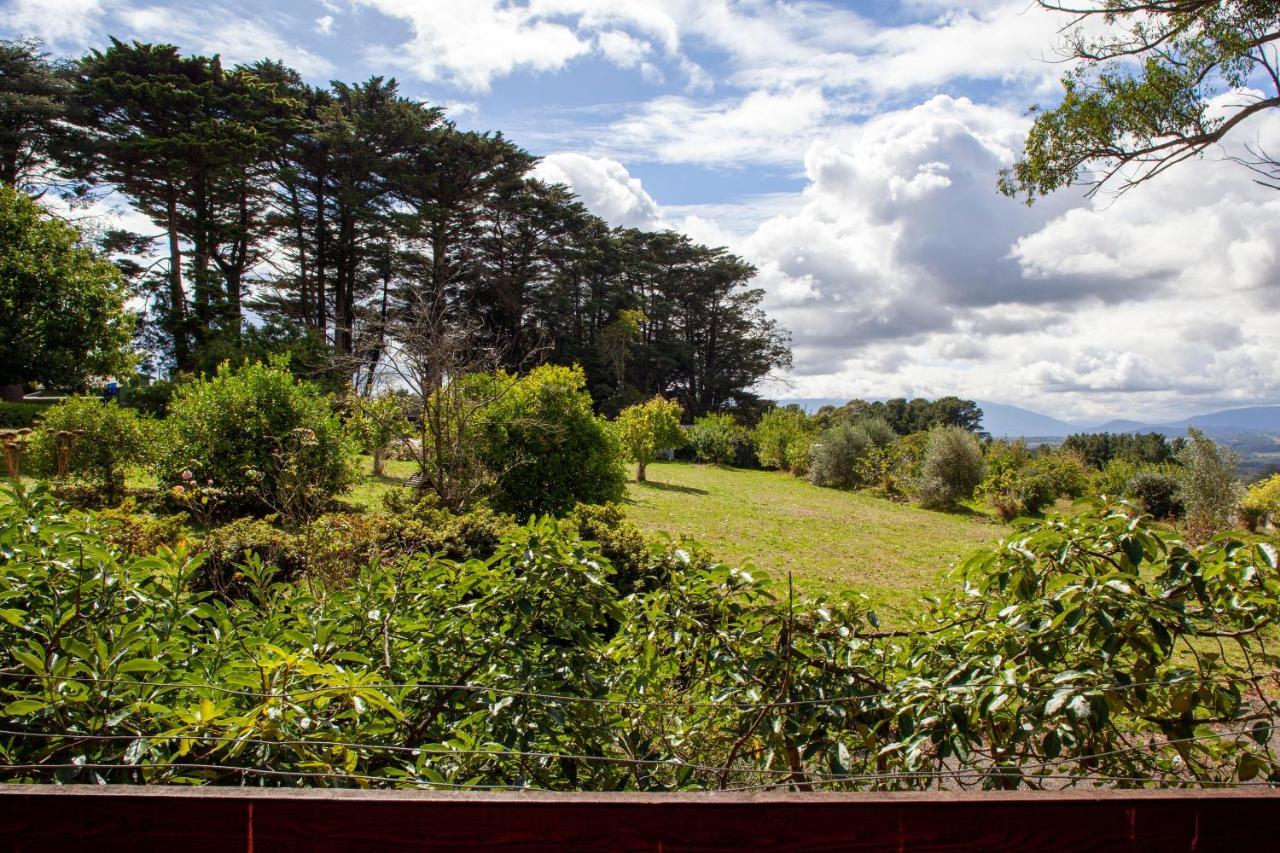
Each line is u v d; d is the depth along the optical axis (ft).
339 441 37.63
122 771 6.49
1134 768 7.38
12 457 33.63
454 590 9.67
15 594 7.55
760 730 8.39
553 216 127.65
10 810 3.68
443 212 106.63
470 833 3.73
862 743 8.32
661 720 9.12
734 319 183.83
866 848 3.83
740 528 49.85
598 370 143.02
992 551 8.27
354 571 16.83
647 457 74.79
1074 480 73.00
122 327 58.49
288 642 8.48
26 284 51.98
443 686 7.27
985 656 7.76
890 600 30.86
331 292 120.78
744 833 3.79
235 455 34.55
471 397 35.76
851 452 85.25
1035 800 3.91
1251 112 23.53
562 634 8.56
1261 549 7.42
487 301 122.93
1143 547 7.48
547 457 38.24
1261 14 22.58
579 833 3.75
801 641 8.64
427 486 33.63
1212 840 3.98
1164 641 6.96
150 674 7.39
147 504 32.42
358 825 3.70
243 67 98.22
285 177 100.17
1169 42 24.32
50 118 82.84
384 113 102.47
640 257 168.35
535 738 7.83
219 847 3.68
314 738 6.96
